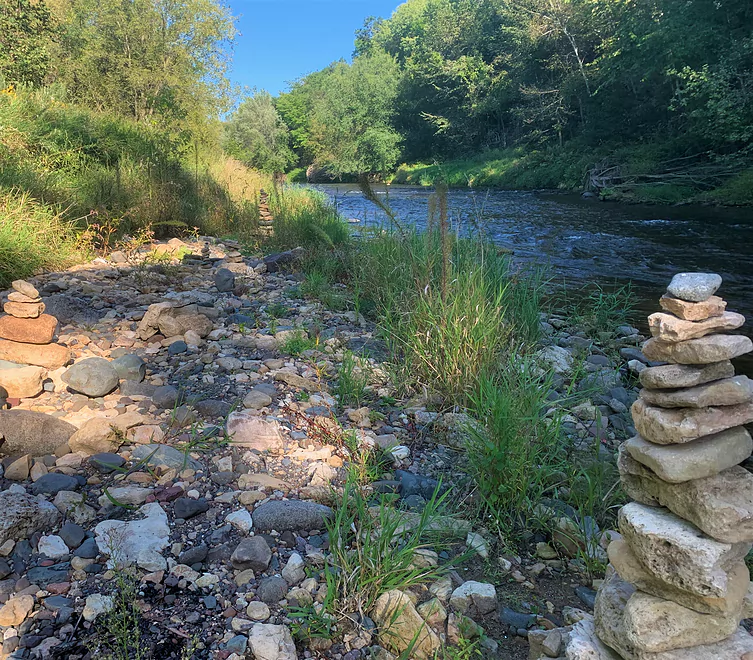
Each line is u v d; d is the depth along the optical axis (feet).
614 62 82.02
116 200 28.58
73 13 57.36
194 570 7.40
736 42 60.34
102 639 6.26
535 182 93.76
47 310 16.11
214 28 63.98
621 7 79.82
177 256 25.62
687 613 4.97
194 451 10.11
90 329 15.67
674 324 4.93
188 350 14.79
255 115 152.97
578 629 5.88
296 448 10.56
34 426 9.70
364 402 12.75
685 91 62.90
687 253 32.14
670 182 64.90
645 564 4.99
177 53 61.82
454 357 12.88
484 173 110.52
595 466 9.64
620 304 23.20
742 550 5.00
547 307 22.35
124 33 58.23
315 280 21.67
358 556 7.43
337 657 6.39
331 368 14.33
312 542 8.10
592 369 16.08
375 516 8.52
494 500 9.00
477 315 13.34
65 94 47.06
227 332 16.26
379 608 6.91
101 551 7.52
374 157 135.85
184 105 61.46
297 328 16.78
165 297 18.95
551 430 10.35
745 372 16.30
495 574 7.89
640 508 5.24
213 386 12.79
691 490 4.81
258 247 29.91
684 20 66.59
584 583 7.84
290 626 6.64
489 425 9.92
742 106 59.11
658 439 5.01
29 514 7.69
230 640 6.37
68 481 8.75
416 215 48.52
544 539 8.70
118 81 57.41
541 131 107.04
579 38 100.17
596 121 93.25
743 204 52.85
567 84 98.17
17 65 42.98
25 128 29.37
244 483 9.24
